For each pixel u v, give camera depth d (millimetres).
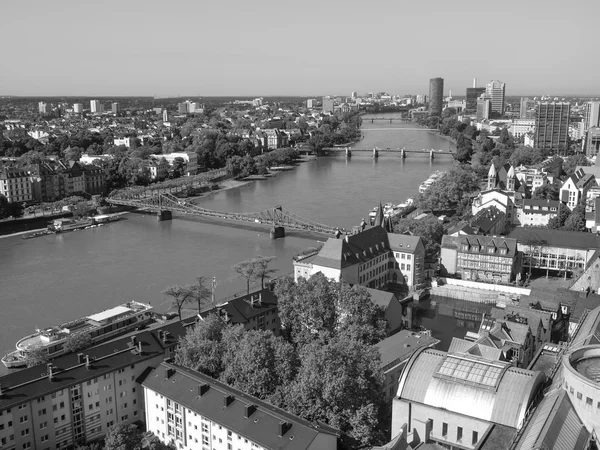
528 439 94438
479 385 113500
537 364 139000
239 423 124000
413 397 118188
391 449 105375
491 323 183375
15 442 134125
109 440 127500
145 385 145500
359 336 171000
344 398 127812
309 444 114312
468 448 112438
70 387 141875
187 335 159375
